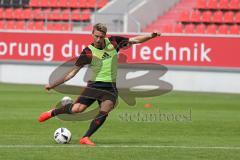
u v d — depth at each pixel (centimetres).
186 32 8506
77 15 9225
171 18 8756
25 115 4806
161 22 8700
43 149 3055
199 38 7538
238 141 3559
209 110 5428
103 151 3016
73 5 9444
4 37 8156
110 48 3175
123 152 2998
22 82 8138
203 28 8494
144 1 8581
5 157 2812
